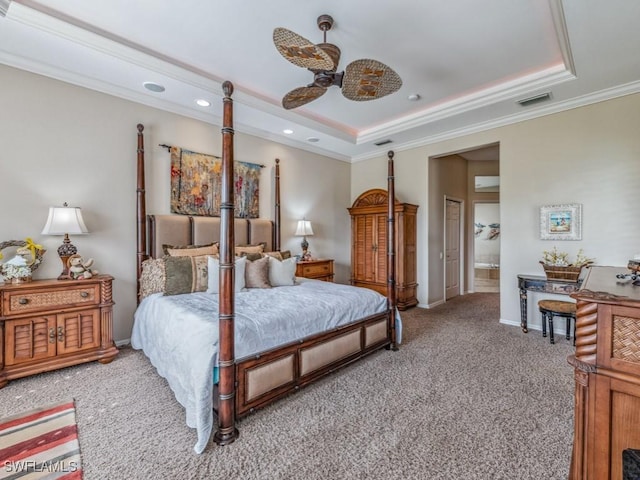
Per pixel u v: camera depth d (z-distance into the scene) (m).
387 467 1.62
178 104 3.75
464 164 6.80
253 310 2.41
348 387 2.47
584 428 1.11
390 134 4.84
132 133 3.46
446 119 4.20
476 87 3.65
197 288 3.10
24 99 2.83
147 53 2.90
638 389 1.00
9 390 2.37
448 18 2.45
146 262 3.32
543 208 3.89
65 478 1.53
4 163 2.75
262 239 4.59
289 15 2.42
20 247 2.75
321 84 2.54
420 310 5.11
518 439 1.84
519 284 3.90
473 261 7.07
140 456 1.69
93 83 3.17
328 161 5.84
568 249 3.73
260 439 1.84
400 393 2.38
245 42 2.79
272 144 4.89
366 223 5.63
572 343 3.49
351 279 5.87
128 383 2.50
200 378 1.81
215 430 1.92
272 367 2.14
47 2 2.29
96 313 2.86
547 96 3.53
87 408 2.14
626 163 3.35
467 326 4.17
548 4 2.28
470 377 2.65
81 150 3.14
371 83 2.51
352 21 2.49
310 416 2.08
